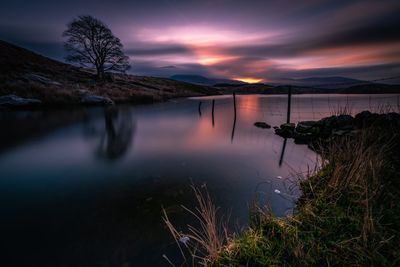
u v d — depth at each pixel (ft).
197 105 113.09
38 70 139.33
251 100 169.99
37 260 10.72
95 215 14.44
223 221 13.37
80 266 10.28
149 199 16.53
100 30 154.20
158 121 59.36
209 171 22.56
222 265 8.32
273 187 18.35
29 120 53.83
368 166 14.33
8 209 15.38
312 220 10.72
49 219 14.10
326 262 8.07
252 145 34.01
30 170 23.17
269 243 9.34
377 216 10.14
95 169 23.35
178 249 11.14
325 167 17.58
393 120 26.43
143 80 234.17
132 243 11.68
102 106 89.20
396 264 7.76
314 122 38.65
